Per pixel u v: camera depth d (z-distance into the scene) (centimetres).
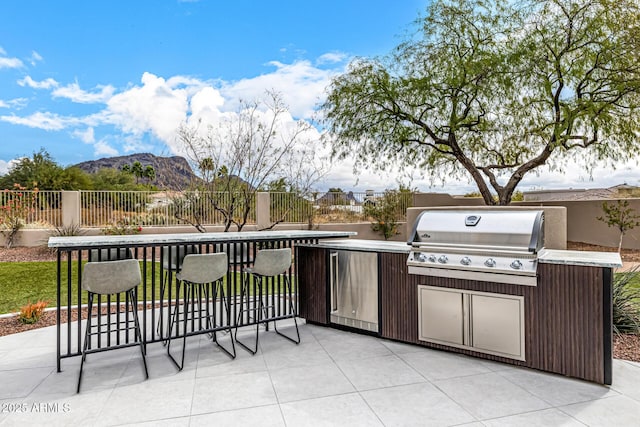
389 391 278
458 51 1003
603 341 279
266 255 386
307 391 279
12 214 976
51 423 237
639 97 873
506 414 244
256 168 988
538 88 928
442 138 1098
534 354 305
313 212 1264
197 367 327
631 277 449
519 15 950
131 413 249
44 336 407
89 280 299
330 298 439
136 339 362
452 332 345
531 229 304
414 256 357
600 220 1080
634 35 807
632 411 247
